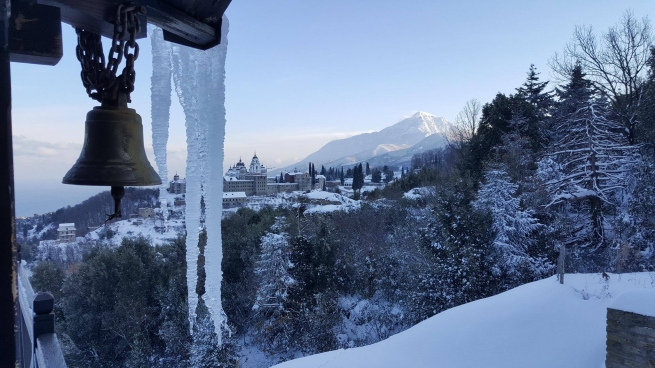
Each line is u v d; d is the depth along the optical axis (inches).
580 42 1157.7
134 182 83.4
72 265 891.4
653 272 565.6
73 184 82.0
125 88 84.4
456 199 801.6
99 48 79.4
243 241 968.3
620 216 848.9
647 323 241.6
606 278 517.3
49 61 61.2
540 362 369.1
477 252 752.3
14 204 54.6
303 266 814.5
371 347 454.3
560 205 1029.8
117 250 854.5
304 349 752.3
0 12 53.1
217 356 667.4
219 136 101.3
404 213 1253.1
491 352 398.3
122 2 69.9
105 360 810.2
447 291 750.5
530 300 483.2
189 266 103.3
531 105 1293.1
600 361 346.0
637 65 1068.5
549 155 1048.8
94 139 84.0
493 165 880.9
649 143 913.5
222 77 99.6
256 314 810.2
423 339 449.4
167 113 93.7
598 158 977.5
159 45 91.9
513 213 770.8
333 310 815.7
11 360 54.0
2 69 53.9
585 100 1118.4
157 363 762.8
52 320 128.0
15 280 54.5
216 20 92.2
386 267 959.0
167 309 794.8
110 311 809.5
